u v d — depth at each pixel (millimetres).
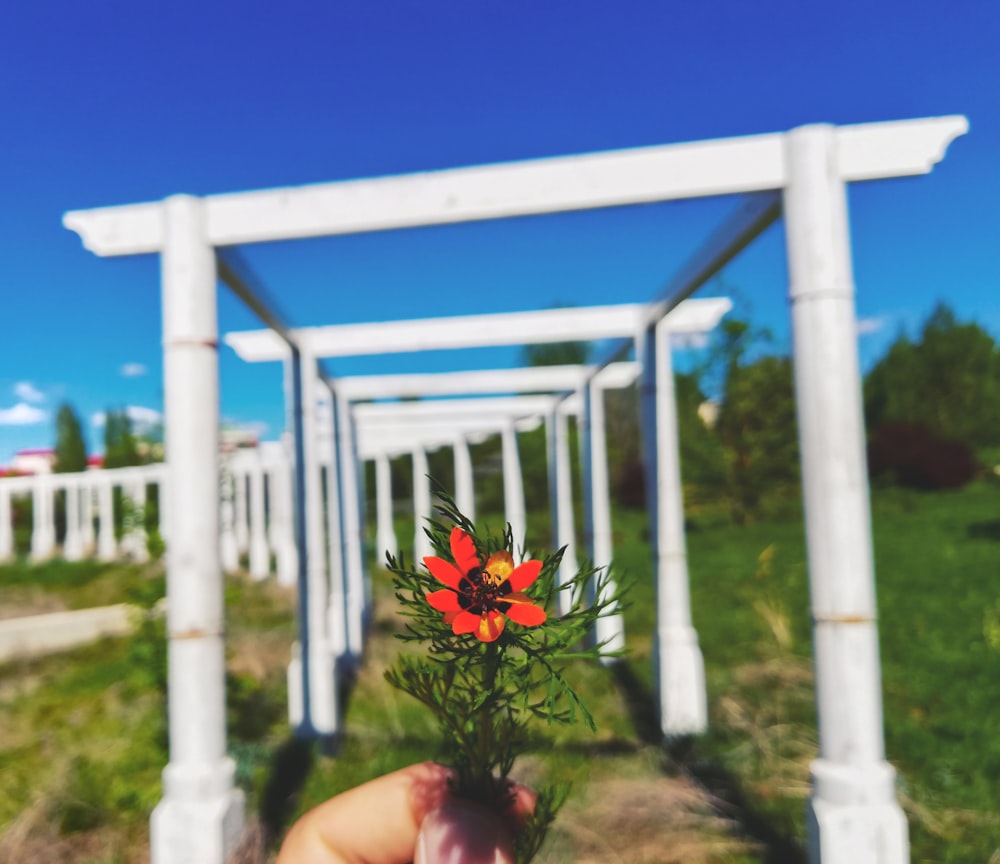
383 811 785
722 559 9766
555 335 4895
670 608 4238
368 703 4828
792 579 7980
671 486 4340
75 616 6602
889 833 2260
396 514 18625
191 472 2646
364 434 10297
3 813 3336
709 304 4500
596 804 3174
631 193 2602
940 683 4457
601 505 6293
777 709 4270
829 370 2420
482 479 18516
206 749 2582
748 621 6344
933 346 25625
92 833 3201
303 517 4348
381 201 2715
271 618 7223
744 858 2852
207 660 2615
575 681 4938
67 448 23328
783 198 2551
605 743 3967
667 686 4098
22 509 13414
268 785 3588
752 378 13602
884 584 7363
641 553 10570
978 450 23641
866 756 2330
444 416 9273
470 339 5113
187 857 2477
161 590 4512
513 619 407
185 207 2725
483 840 548
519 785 608
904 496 16266
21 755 4008
